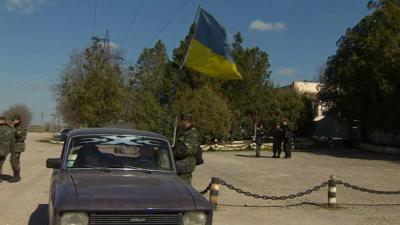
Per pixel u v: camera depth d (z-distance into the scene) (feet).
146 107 135.13
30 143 162.20
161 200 19.25
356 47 136.46
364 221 35.12
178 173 25.38
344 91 135.33
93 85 155.63
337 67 143.13
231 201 43.14
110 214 18.52
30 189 48.24
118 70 170.71
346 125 175.73
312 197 46.32
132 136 25.49
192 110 129.70
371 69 124.06
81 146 24.64
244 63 171.22
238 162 87.86
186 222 19.13
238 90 170.30
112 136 25.26
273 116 172.04
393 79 120.16
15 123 53.98
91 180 21.45
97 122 154.30
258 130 104.37
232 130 154.51
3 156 52.01
